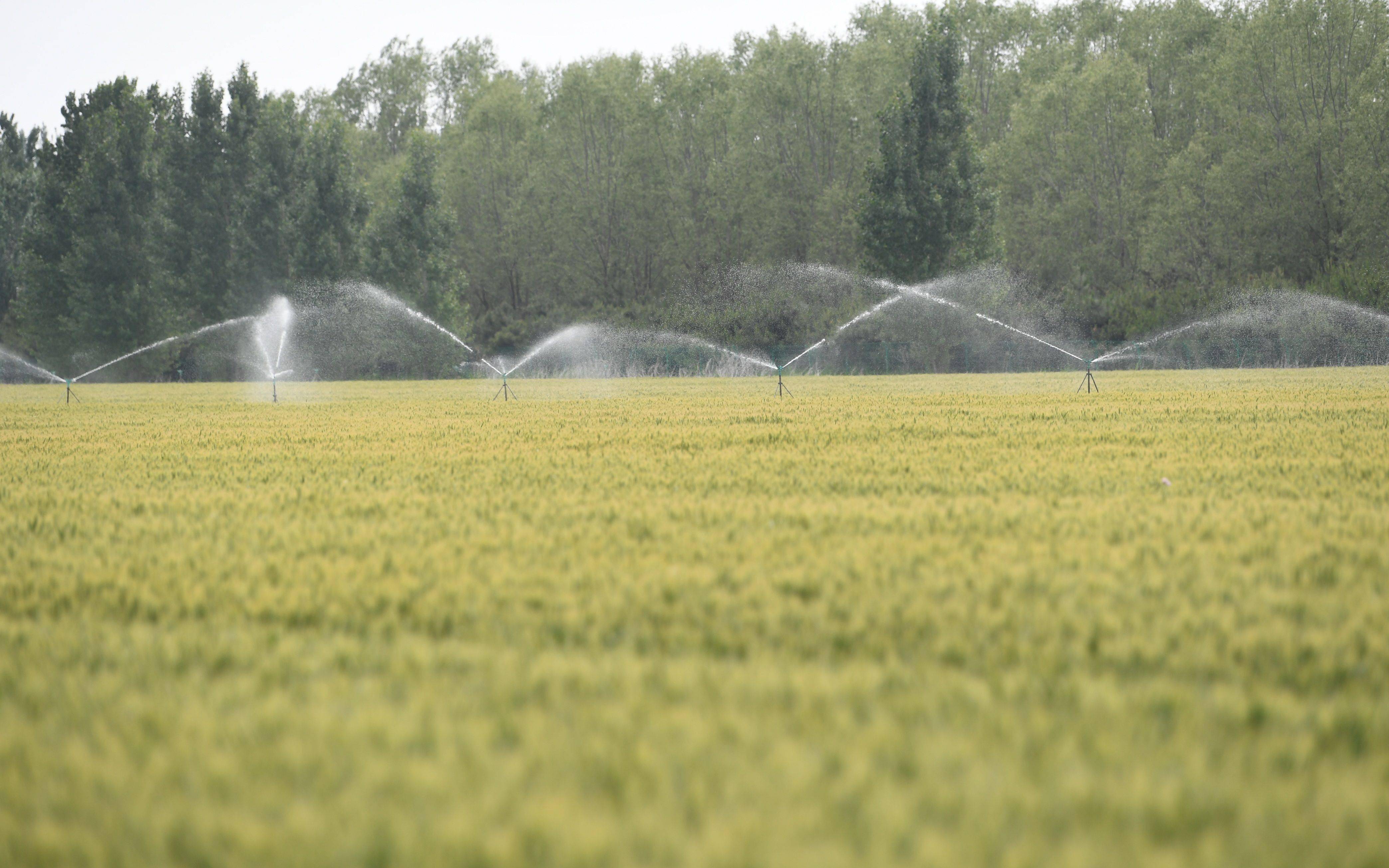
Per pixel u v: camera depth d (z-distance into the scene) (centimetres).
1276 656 1080
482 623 1246
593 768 820
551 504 2195
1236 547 1600
